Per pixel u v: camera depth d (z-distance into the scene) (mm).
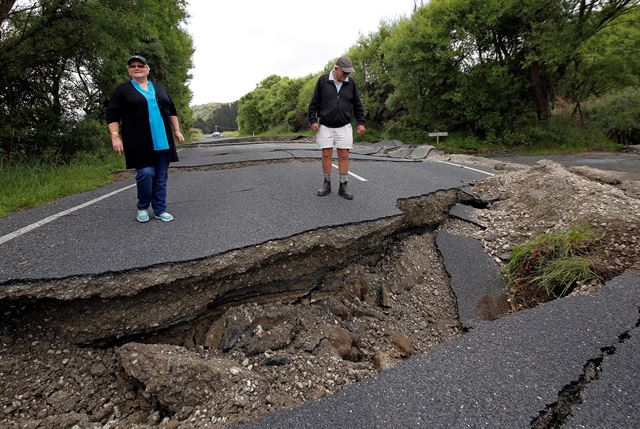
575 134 17312
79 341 2943
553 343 2619
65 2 9375
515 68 18047
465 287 4109
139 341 3117
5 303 2906
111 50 10625
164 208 4641
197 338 3248
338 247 4191
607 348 2541
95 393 2678
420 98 19891
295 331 3348
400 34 19312
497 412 2076
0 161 7926
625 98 19859
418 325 3783
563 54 15148
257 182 7082
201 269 3396
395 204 5320
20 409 2471
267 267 3775
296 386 2750
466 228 5520
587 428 1988
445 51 17578
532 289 3770
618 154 14641
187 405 2471
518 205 5742
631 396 2166
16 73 9773
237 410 2357
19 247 3742
